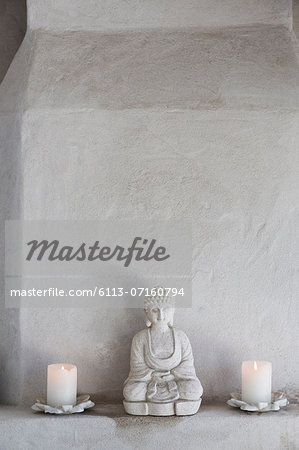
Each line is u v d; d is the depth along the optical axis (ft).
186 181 7.36
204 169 7.36
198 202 7.37
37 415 6.89
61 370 6.96
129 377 7.06
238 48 7.49
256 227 7.38
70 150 7.31
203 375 7.41
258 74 7.39
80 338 7.36
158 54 7.48
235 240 7.39
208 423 6.77
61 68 7.42
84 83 7.36
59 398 6.95
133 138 7.33
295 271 7.39
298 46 7.62
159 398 6.78
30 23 7.66
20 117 7.30
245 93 7.34
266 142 7.34
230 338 7.40
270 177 7.36
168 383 6.90
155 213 7.36
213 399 7.43
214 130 7.33
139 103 7.30
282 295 7.39
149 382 6.94
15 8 8.55
